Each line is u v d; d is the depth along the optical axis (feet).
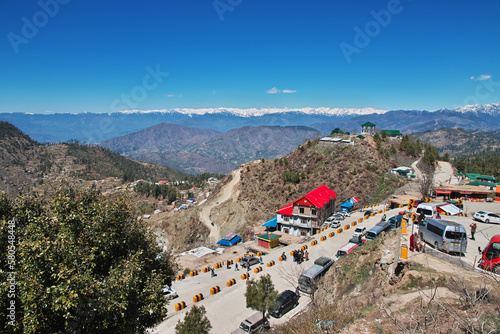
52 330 40.91
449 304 39.81
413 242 65.72
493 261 50.24
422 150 407.85
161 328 84.43
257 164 434.71
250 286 76.79
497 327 30.53
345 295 67.51
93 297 41.70
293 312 84.33
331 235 157.38
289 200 311.68
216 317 90.43
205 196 638.53
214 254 170.09
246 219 298.76
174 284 116.88
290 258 137.90
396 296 48.49
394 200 194.18
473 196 167.32
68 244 44.75
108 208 50.93
